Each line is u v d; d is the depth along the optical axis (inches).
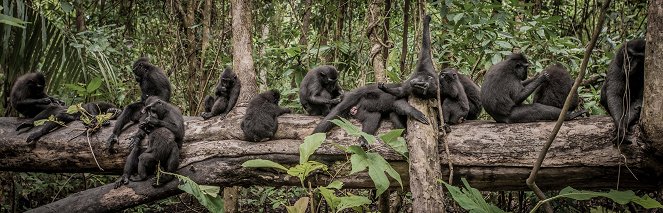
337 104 280.4
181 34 495.2
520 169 236.4
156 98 276.2
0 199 341.7
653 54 195.6
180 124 270.7
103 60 356.8
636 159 221.5
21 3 304.0
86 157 283.7
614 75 232.1
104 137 284.5
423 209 209.8
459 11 323.9
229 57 436.8
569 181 235.6
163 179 260.5
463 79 291.6
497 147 239.3
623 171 226.2
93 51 357.7
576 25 427.8
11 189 351.6
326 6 424.8
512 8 355.6
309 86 298.8
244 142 265.1
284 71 385.4
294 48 352.2
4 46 300.7
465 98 264.5
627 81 215.3
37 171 296.2
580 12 449.1
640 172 224.5
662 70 194.4
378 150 247.6
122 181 263.0
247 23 325.7
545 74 246.8
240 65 318.3
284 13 538.9
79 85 324.5
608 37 347.9
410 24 422.0
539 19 331.9
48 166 290.2
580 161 229.1
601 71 332.5
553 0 431.8
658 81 195.8
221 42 429.4
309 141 196.9
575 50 326.6
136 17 492.4
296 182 258.2
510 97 252.4
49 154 285.6
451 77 261.1
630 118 220.8
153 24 521.3
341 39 418.6
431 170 222.1
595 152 227.6
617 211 304.5
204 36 461.4
